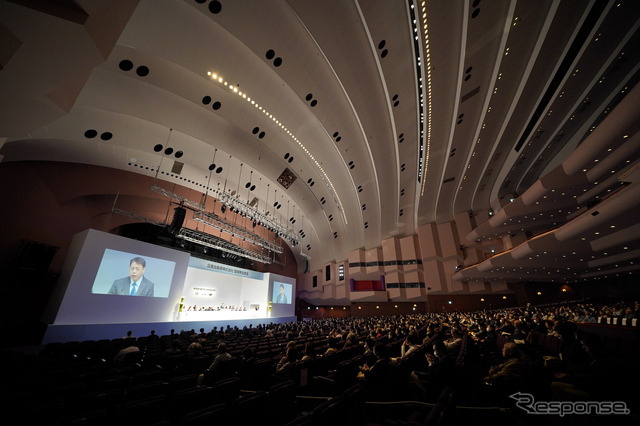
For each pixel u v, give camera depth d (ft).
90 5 8.24
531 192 58.65
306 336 33.47
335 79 44.62
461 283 84.02
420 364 14.44
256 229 83.46
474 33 38.78
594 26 36.99
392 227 92.12
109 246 35.29
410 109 52.60
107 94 33.32
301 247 98.58
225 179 58.18
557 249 53.26
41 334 29.68
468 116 54.60
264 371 14.14
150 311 38.96
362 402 7.31
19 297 35.65
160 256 41.50
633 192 35.22
